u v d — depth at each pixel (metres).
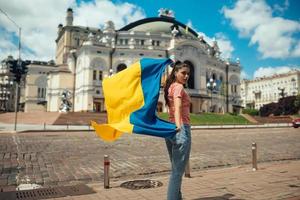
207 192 6.28
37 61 98.12
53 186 7.74
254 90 139.62
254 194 6.00
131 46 68.69
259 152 14.54
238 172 8.54
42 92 92.56
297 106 86.44
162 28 82.94
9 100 123.69
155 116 4.77
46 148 15.66
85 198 6.20
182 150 4.51
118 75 5.21
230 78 84.94
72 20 98.62
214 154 13.79
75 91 72.56
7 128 32.56
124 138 23.27
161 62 5.09
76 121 43.56
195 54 73.00
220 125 47.78
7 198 6.43
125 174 9.30
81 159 12.09
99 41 71.56
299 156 13.25
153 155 13.40
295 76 119.56
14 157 12.42
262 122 58.53
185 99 4.69
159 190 6.62
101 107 65.94
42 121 44.88
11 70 28.03
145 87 4.95
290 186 6.57
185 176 8.10
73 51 74.88
